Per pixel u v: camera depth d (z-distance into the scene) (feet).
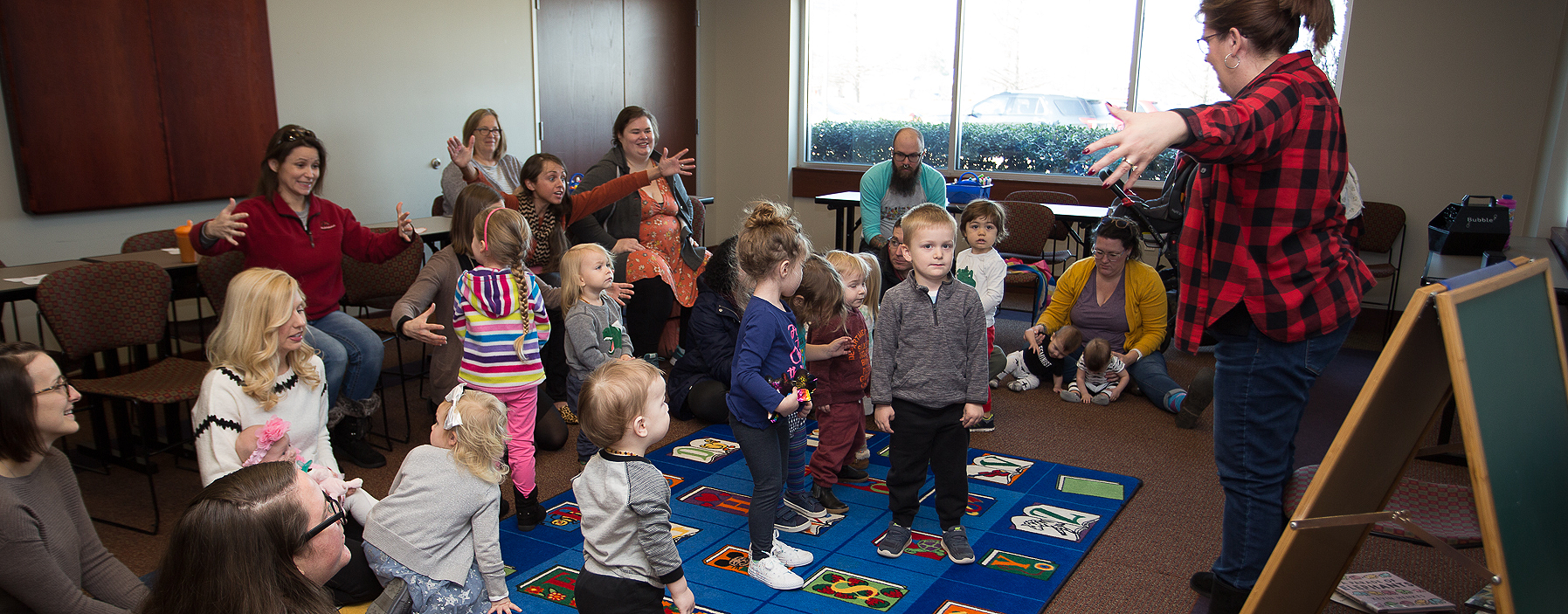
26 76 13.12
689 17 26.43
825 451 9.70
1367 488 5.25
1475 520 6.57
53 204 13.60
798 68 27.32
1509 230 14.08
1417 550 8.82
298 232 10.85
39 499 5.56
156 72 14.65
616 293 11.94
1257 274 5.98
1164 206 15.96
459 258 11.09
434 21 19.01
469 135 17.26
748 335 7.86
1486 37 18.20
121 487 10.25
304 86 16.84
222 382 7.14
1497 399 4.43
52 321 9.50
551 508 9.76
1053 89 24.21
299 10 16.56
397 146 18.67
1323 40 5.82
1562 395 5.07
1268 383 6.31
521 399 9.30
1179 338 6.60
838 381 9.59
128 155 14.44
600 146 23.82
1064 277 14.67
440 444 6.74
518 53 21.01
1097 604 7.80
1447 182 19.07
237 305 7.22
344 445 10.93
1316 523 4.73
